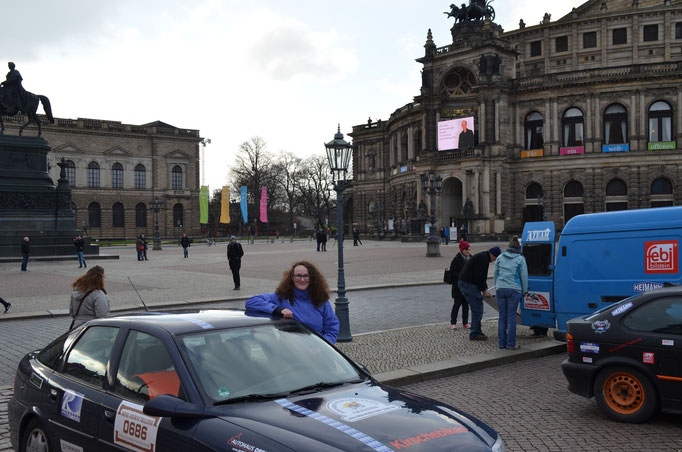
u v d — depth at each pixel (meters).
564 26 86.69
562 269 12.55
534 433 8.05
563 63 87.06
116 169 106.00
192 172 112.31
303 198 138.75
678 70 72.56
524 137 80.62
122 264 42.19
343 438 4.26
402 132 93.00
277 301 7.89
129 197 106.50
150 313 6.32
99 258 46.56
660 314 8.32
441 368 11.30
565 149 77.44
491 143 77.25
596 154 75.75
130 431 5.04
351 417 4.65
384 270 33.97
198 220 113.06
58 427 5.78
